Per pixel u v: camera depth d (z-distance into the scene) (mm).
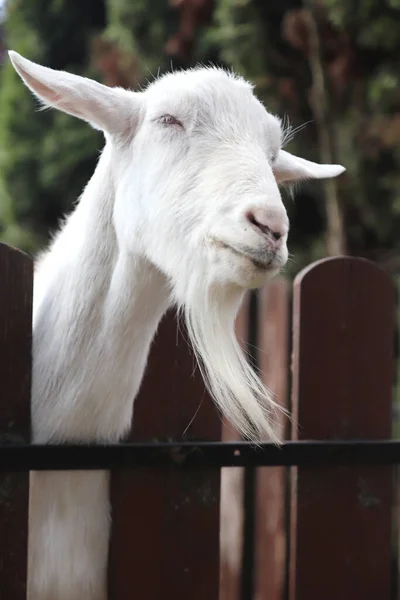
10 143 11742
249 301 5121
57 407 3125
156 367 3211
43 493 3184
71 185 11688
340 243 8258
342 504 3270
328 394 3275
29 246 11992
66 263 3318
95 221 3256
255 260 2637
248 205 2664
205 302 2840
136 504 3123
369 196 8531
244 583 5176
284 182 3807
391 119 8008
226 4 8641
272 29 8781
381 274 3330
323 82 7961
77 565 3197
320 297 3258
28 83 3105
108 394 3104
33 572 3211
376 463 3213
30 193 11883
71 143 11258
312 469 3229
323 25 8023
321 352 3266
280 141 3242
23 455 2777
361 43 7910
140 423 3205
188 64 9711
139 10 9898
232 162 2857
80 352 3135
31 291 2836
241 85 3170
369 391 3326
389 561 3350
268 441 3088
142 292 3100
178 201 2910
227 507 5445
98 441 3109
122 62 9875
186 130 3008
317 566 3266
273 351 4934
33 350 3293
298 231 9961
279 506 4961
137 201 3098
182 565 3143
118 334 3096
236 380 2947
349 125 8250
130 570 3139
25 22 12070
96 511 3203
